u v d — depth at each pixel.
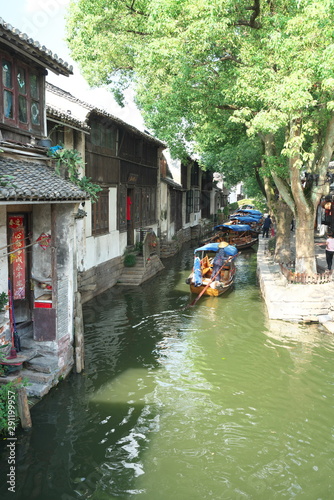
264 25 12.63
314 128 13.40
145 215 22.94
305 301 13.60
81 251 14.59
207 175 42.47
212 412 8.33
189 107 15.37
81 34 17.03
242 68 12.49
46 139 9.55
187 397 8.88
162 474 6.57
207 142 20.00
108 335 12.33
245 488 6.33
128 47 16.80
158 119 18.16
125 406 8.43
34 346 8.89
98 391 8.96
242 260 25.30
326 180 15.07
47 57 8.77
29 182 7.47
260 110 12.94
